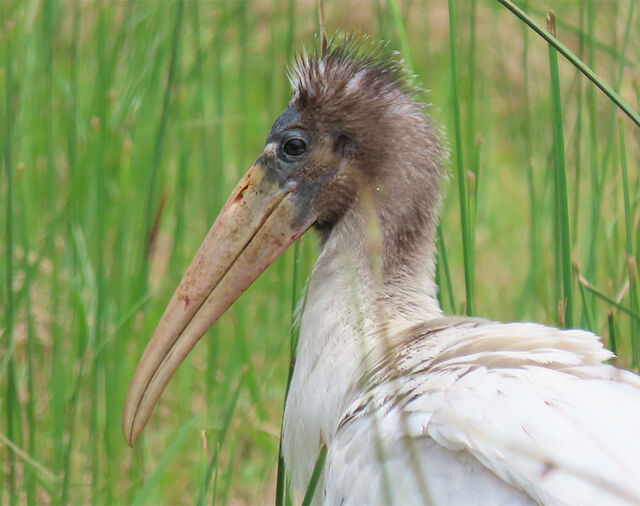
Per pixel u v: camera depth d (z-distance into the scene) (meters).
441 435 6.93
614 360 8.84
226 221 9.09
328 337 8.53
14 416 10.87
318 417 8.45
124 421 9.18
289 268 13.66
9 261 10.61
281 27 17.55
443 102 17.00
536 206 12.39
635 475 6.36
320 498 8.58
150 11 13.98
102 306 11.28
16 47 14.04
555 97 8.66
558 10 18.12
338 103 8.84
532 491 6.49
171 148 14.26
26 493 10.71
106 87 13.14
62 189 13.88
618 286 11.46
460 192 8.90
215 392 12.43
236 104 16.95
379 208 8.77
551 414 6.71
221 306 9.06
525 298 12.48
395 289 8.66
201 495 8.86
